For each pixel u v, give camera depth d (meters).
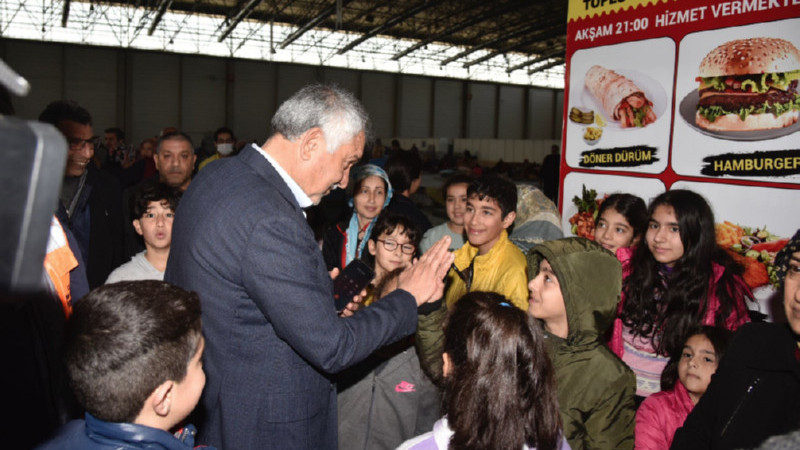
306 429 1.32
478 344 1.08
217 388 1.28
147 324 0.94
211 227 1.23
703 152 2.33
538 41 23.97
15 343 1.08
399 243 2.13
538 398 1.07
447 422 1.11
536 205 2.56
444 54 26.94
